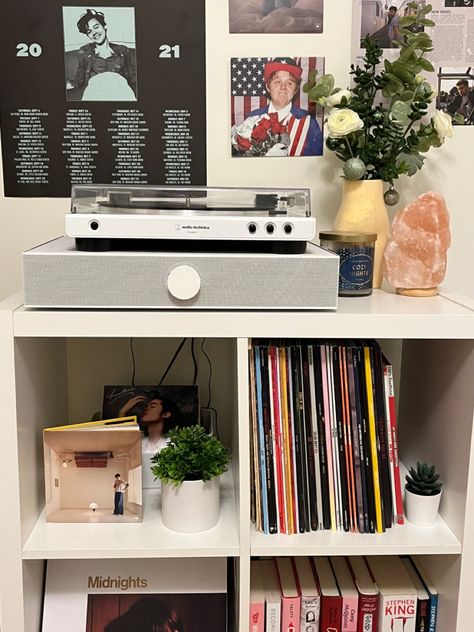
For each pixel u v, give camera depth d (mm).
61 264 885
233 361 1202
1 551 935
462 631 989
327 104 1171
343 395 984
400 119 1143
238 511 998
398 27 1219
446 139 1262
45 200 1256
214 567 1078
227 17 1208
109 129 1236
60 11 1199
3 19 1197
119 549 938
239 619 991
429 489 1021
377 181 1150
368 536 989
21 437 935
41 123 1231
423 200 1050
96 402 1314
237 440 1041
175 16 1206
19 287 1277
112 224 895
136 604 1060
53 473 997
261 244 943
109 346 1300
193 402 1189
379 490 997
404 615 1068
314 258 905
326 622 1071
